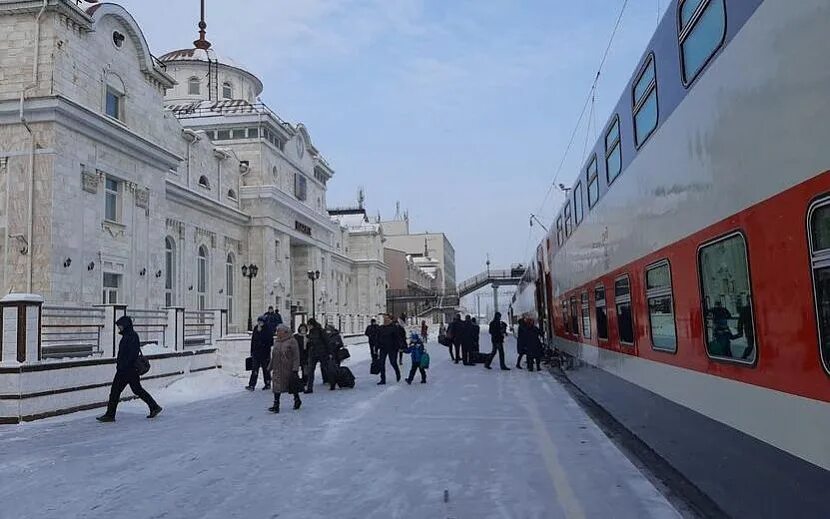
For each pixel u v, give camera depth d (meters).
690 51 5.50
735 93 4.50
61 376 12.72
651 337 7.23
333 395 15.06
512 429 10.24
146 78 26.50
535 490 6.58
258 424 11.11
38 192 20.41
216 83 47.34
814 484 3.53
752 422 4.39
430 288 103.88
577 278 13.68
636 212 7.79
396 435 9.87
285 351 12.60
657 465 7.55
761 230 4.11
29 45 20.94
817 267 3.43
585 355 12.90
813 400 3.52
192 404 14.08
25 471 7.79
